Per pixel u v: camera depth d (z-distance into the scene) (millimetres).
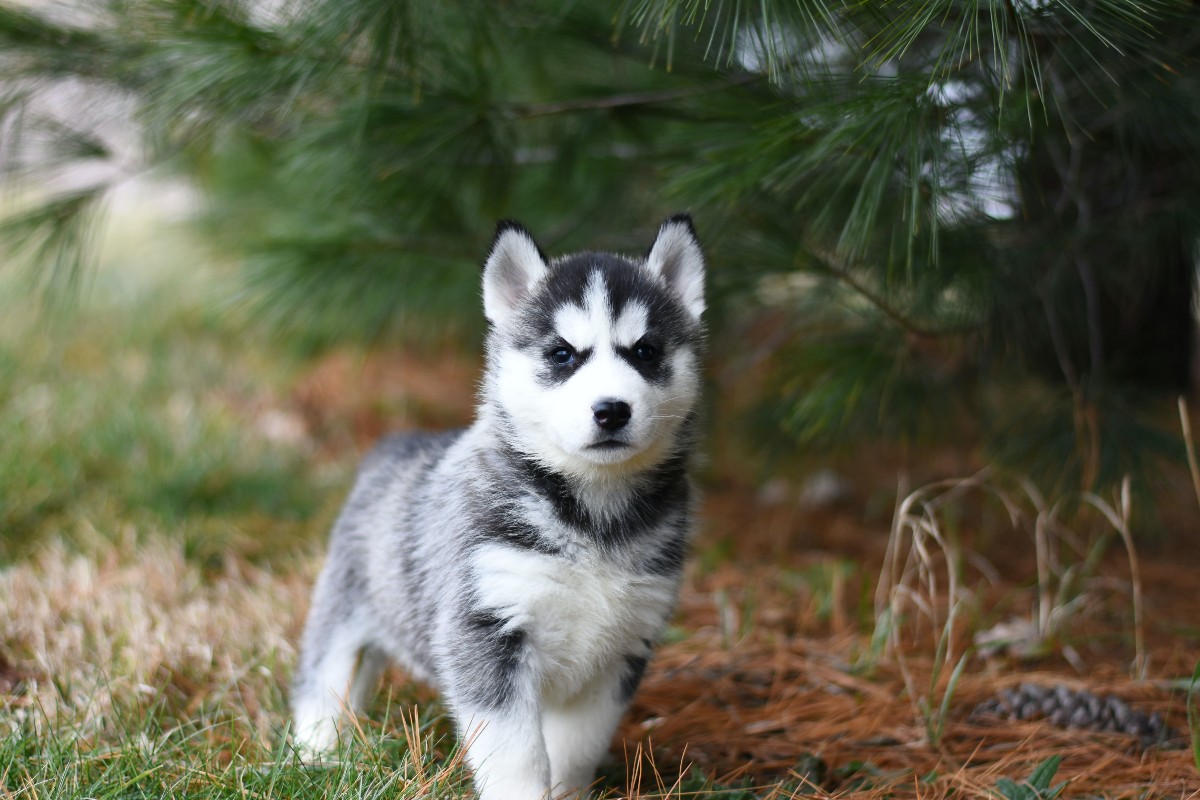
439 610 2838
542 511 2787
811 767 3094
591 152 4391
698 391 3080
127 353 6871
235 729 3102
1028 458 4309
